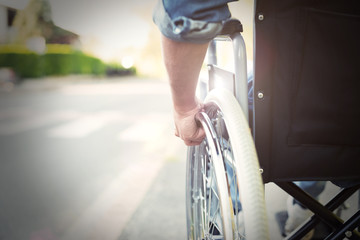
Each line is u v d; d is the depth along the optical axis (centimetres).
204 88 158
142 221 243
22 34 2961
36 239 226
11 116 827
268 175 104
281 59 97
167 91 1559
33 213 269
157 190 302
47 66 2478
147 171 359
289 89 99
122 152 446
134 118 751
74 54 2795
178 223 237
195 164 142
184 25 82
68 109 945
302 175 105
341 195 126
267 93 99
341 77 98
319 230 172
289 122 100
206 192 136
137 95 1372
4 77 1783
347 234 121
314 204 121
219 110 111
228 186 100
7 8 2856
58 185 330
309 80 98
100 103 1090
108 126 657
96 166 388
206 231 133
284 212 206
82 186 323
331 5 94
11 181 349
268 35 96
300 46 96
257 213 86
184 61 94
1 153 470
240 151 94
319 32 95
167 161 394
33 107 1005
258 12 95
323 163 103
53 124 701
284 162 103
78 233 231
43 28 3200
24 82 2070
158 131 586
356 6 94
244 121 99
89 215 259
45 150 480
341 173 104
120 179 338
